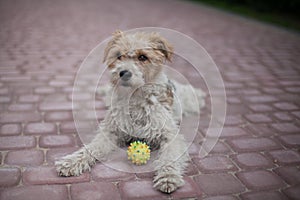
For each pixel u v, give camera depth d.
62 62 6.07
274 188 2.69
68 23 10.35
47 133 3.49
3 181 2.64
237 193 2.61
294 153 3.25
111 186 2.64
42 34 8.51
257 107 4.38
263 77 5.68
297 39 9.13
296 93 4.95
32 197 2.46
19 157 3.02
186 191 2.61
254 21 12.09
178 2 18.14
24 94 4.50
